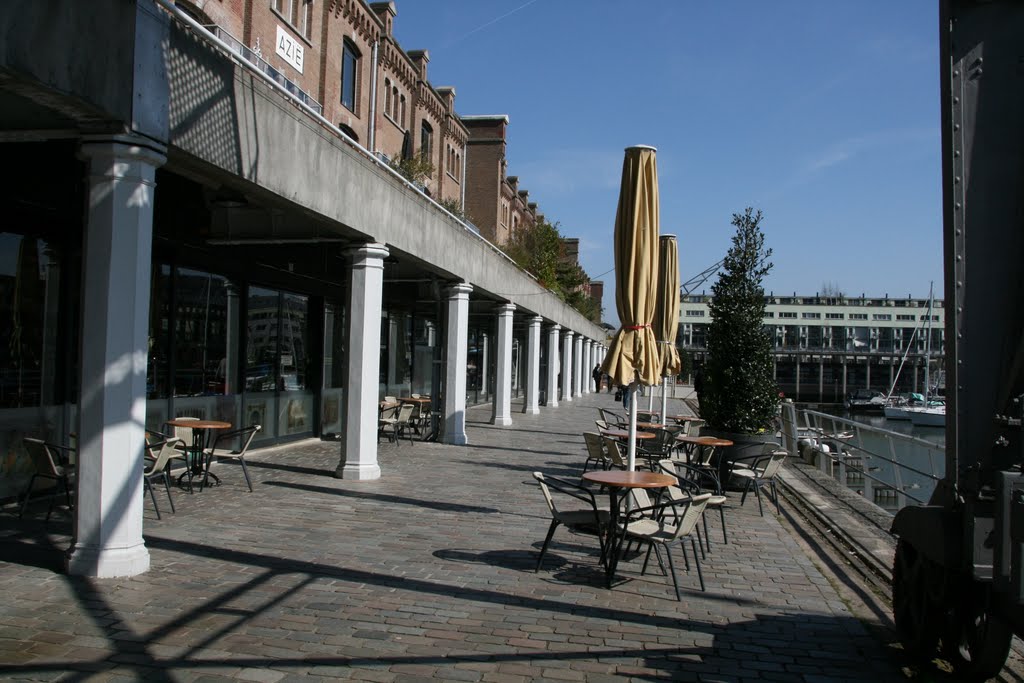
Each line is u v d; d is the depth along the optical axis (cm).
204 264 1171
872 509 1076
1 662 427
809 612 588
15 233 841
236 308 1288
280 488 1016
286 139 822
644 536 634
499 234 4025
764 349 1219
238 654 455
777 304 11631
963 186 427
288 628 503
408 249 1224
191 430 1003
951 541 430
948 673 471
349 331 1108
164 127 620
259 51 1505
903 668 479
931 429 6706
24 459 855
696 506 625
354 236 1066
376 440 1131
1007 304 422
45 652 444
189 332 1154
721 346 1233
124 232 589
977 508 414
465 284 1605
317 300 1593
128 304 593
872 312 11519
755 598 620
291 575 622
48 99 523
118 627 489
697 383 1467
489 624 530
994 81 425
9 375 837
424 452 1479
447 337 1623
